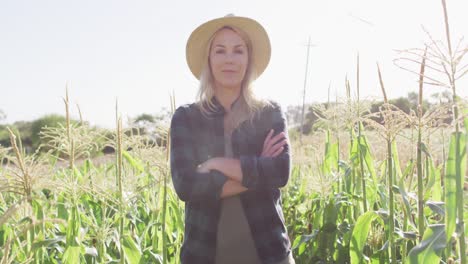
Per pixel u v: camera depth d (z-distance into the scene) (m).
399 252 4.30
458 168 2.26
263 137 3.02
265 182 2.80
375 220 4.40
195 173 2.82
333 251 4.71
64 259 3.31
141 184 4.69
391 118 3.08
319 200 5.38
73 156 3.54
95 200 4.79
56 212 4.04
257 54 3.34
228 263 2.88
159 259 3.82
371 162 3.97
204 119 3.02
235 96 3.11
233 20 3.07
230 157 2.98
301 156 6.50
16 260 3.41
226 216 2.88
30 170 2.89
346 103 4.05
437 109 2.65
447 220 2.30
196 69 3.40
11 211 2.20
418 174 2.92
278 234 2.92
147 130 4.93
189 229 2.97
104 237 3.76
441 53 2.31
